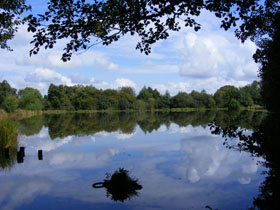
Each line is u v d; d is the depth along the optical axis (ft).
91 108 254.47
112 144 46.47
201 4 16.87
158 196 20.45
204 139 49.83
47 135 60.23
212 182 23.71
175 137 53.88
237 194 20.42
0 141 40.50
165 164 30.86
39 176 26.61
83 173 27.55
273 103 66.08
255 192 20.66
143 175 26.37
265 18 22.99
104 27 17.46
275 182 22.58
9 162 32.99
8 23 30.25
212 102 284.41
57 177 26.21
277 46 45.52
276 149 22.18
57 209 18.30
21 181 24.91
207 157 34.04
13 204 19.33
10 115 161.07
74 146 44.91
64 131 68.44
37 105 195.21
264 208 17.58
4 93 183.83
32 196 20.88
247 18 17.22
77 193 21.47
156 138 53.16
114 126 82.43
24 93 219.41
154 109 287.28
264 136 23.15
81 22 16.31
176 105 280.51
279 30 29.30
